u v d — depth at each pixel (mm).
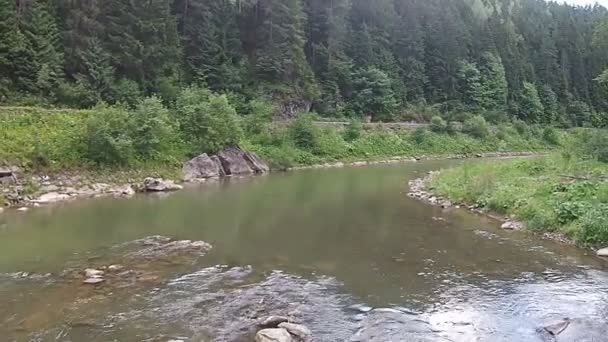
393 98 67188
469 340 9203
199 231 17891
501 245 16141
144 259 14320
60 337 9242
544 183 21953
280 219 20062
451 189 25500
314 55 65125
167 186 28312
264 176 36188
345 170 41375
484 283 12445
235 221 19609
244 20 60281
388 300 11273
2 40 35375
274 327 9773
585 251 15383
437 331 9602
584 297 11445
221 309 10648
